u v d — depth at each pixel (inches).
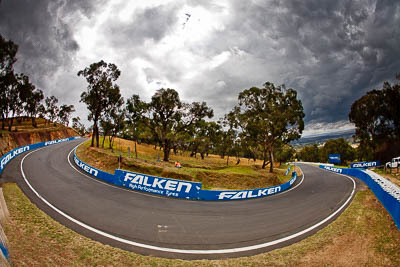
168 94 1414.9
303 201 704.4
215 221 469.1
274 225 467.8
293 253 332.5
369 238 388.8
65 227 363.3
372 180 821.2
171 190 660.7
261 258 316.2
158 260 293.1
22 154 1278.3
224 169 1364.4
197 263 295.1
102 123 1678.2
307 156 4003.4
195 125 1563.7
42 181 708.7
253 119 1544.0
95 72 1491.1
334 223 478.0
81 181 746.8
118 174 751.1
